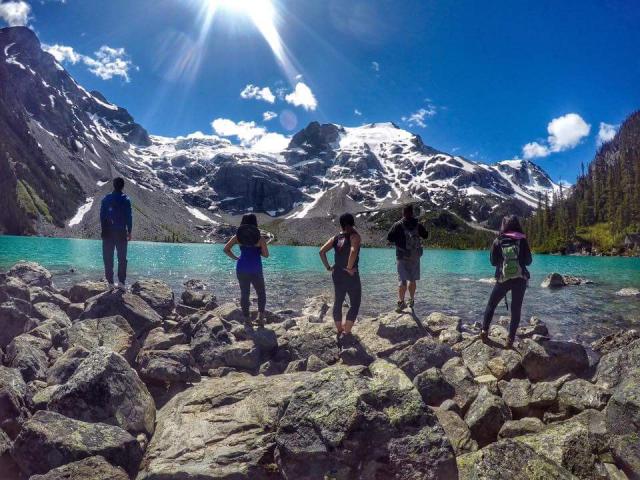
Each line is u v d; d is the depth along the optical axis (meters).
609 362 8.05
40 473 4.82
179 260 52.72
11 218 195.62
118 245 12.62
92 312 10.08
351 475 4.54
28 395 6.17
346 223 9.61
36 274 16.69
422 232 11.85
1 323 9.09
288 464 4.75
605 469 4.95
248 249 10.74
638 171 174.75
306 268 43.56
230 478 4.78
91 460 4.66
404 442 4.74
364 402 5.03
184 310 13.09
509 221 9.96
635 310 19.61
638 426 4.96
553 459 5.01
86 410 5.61
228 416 5.97
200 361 8.88
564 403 6.70
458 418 6.32
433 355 8.70
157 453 5.27
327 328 10.18
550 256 137.75
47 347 8.56
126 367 6.32
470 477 4.59
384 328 10.49
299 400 5.27
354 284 9.57
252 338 9.49
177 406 6.42
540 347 8.61
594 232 155.88
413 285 11.88
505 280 9.53
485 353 9.30
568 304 21.56
